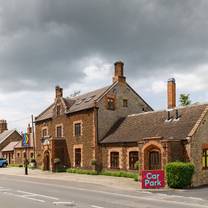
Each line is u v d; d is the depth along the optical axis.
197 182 27.69
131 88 44.50
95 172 38.69
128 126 38.81
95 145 39.59
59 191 23.34
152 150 29.77
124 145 36.19
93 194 21.62
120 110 42.62
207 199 19.78
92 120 40.31
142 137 33.97
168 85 37.31
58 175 39.34
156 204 17.41
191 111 32.44
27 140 56.31
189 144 27.94
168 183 26.06
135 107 44.28
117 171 36.88
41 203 17.31
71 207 15.95
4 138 78.06
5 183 29.84
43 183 29.89
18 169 52.75
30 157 62.34
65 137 45.38
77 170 41.38
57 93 49.19
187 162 27.72
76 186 27.12
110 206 16.31
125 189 25.06
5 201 18.14
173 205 17.16
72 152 43.69
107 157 38.62
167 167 26.20
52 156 44.56
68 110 45.19
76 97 49.06
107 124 41.00
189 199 19.77
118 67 43.84
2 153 75.75
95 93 44.50
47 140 48.47
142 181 25.38
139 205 16.83
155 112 37.31
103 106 41.00
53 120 48.41
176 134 30.12
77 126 43.22
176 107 34.91
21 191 23.31
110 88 42.19
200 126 29.03
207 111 29.91
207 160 29.22
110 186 27.14
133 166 34.91
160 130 33.12
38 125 52.78
